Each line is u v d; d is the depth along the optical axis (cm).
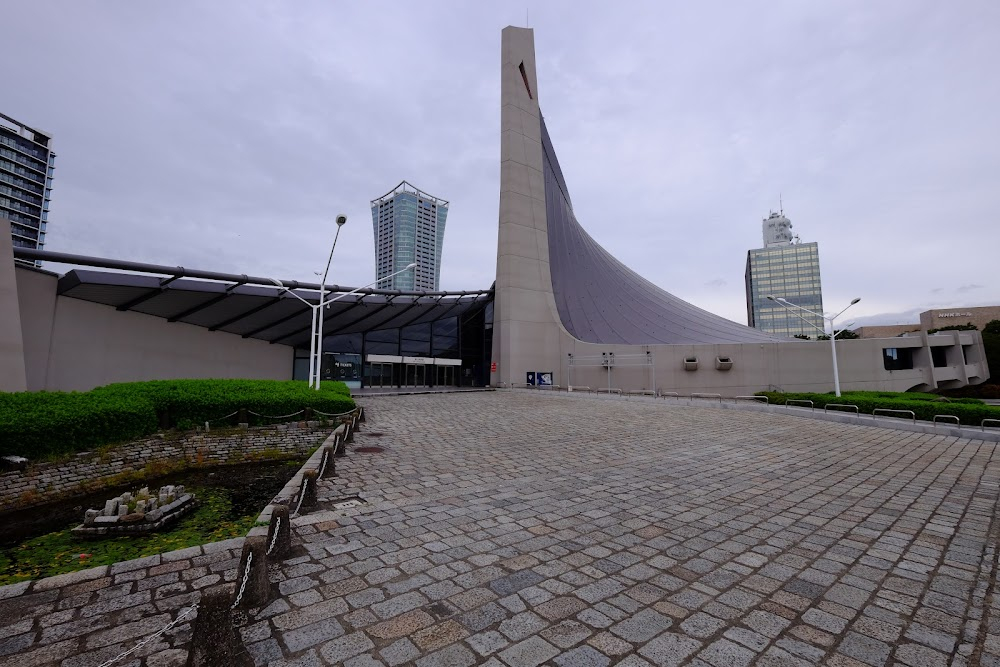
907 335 3422
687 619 367
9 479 859
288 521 490
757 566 470
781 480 847
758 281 11738
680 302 4581
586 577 441
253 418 1360
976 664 311
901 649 328
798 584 430
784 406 2011
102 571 443
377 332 3847
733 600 399
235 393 1398
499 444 1195
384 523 590
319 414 1501
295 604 383
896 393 2473
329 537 539
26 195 9675
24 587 409
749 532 570
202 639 289
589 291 4250
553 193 4644
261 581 387
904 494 760
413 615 368
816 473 911
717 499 716
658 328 3738
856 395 2298
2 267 1361
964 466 1006
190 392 1309
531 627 353
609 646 329
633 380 3356
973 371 3866
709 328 3834
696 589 418
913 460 1070
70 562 629
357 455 1033
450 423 1593
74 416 968
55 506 898
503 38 4219
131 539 710
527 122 4212
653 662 311
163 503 794
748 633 347
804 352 3097
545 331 3922
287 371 3350
